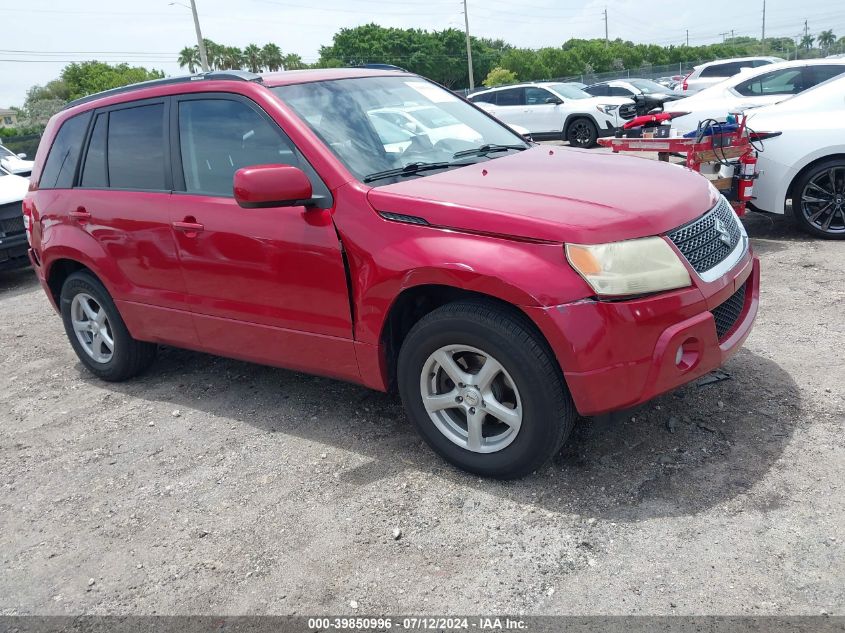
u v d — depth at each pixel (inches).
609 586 98.2
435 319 120.7
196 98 155.6
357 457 140.1
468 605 97.9
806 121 253.3
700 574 98.3
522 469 120.9
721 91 396.2
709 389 149.6
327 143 136.2
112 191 170.2
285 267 137.2
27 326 263.7
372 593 102.3
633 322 107.9
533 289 108.0
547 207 114.5
